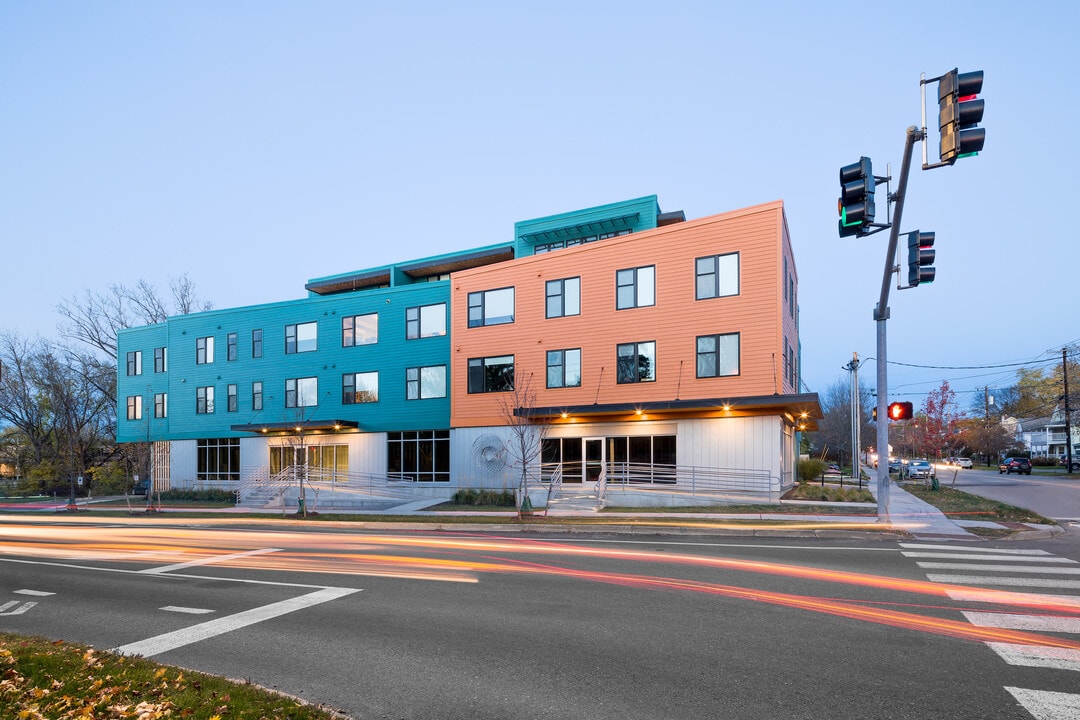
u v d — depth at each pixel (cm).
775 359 2442
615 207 3300
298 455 3478
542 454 2875
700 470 2536
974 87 982
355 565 1250
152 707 504
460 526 1978
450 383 3288
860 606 837
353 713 522
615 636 720
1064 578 1008
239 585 1070
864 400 8431
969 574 1046
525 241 3519
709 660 632
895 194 1340
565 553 1363
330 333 3688
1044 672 586
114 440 5472
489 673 609
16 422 5406
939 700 526
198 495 3741
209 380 4088
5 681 569
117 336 4591
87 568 1311
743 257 2539
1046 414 8569
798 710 511
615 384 2759
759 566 1150
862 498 2481
